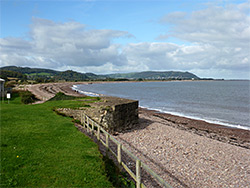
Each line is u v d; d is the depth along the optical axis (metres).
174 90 105.62
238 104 49.28
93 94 78.44
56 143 10.91
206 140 18.52
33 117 17.03
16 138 11.09
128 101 21.58
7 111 19.03
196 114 35.69
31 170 7.66
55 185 6.84
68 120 17.45
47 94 61.75
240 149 16.69
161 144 16.14
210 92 89.38
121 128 19.39
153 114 34.94
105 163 8.79
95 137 14.09
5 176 7.04
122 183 7.86
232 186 10.52
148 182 9.84
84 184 7.06
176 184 10.25
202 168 12.42
